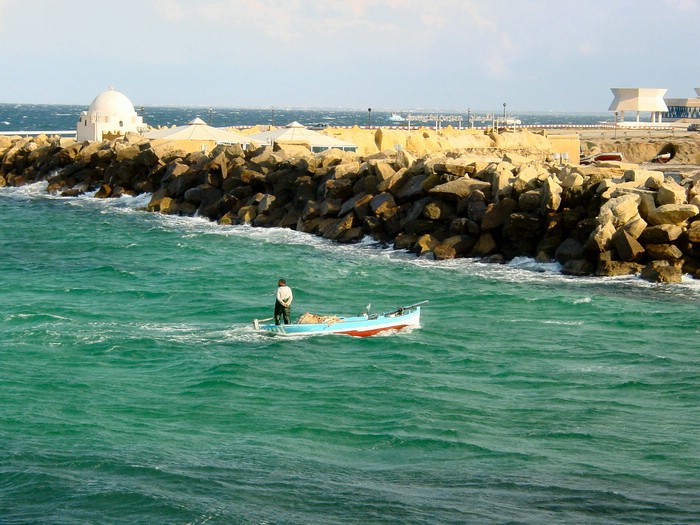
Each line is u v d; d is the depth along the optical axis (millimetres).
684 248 70125
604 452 36438
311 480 32781
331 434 37906
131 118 152375
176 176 109250
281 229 92625
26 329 52969
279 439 37281
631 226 70125
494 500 31266
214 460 34562
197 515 29594
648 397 43750
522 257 75938
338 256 78750
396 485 32562
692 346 53031
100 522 29250
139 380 44594
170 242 86062
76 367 46469
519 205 76812
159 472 33094
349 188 90062
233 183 102312
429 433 38125
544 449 36688
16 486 31766
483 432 38531
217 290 65750
